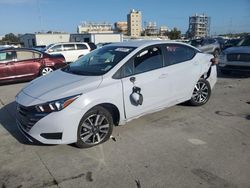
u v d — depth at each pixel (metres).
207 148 4.14
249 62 9.61
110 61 4.69
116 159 3.83
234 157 3.85
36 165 3.70
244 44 10.84
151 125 5.10
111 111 4.50
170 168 3.58
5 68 9.45
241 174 3.42
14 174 3.49
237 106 6.33
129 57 4.63
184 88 5.56
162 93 5.06
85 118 4.03
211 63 6.21
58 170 3.57
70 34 53.50
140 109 4.73
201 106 6.26
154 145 4.26
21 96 4.29
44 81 4.61
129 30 125.06
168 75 5.12
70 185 3.24
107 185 3.23
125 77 4.50
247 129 4.90
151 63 4.94
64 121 3.82
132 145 4.26
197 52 5.99
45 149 4.15
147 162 3.74
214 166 3.62
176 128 4.95
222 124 5.16
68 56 18.05
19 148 4.21
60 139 3.88
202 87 6.13
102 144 4.29
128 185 3.23
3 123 5.39
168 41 5.44
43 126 3.82
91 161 3.78
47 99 3.89
